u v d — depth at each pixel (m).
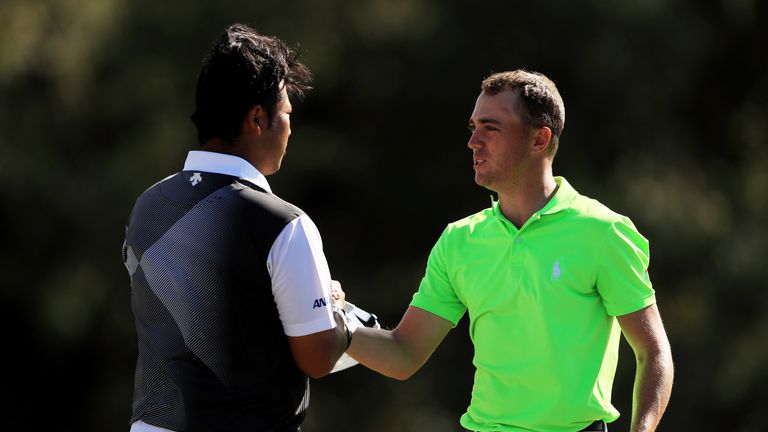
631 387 49.81
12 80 52.00
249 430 11.32
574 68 54.75
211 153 11.79
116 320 53.41
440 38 53.53
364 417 53.09
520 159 13.05
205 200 11.55
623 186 54.59
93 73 52.53
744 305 56.97
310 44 51.66
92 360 57.16
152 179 51.00
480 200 55.47
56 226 53.94
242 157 11.80
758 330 56.16
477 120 13.19
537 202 13.15
